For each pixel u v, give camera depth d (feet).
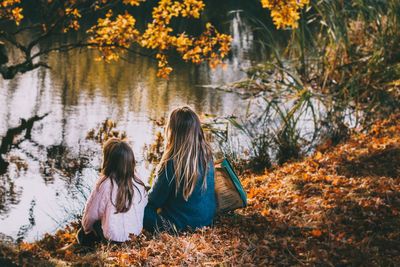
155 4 88.17
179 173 19.17
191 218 19.48
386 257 16.76
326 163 27.68
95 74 57.72
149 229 19.80
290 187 24.50
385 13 52.19
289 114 37.83
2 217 27.84
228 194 20.33
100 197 19.15
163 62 37.76
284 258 16.94
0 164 35.53
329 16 48.03
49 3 40.78
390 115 37.60
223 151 34.58
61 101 48.47
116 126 42.14
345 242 17.72
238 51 69.21
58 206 29.19
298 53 51.60
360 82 43.78
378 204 20.70
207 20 86.17
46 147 38.52
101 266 16.79
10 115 44.34
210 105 47.21
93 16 82.38
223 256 17.10
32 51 64.90
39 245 21.57
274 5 34.94
